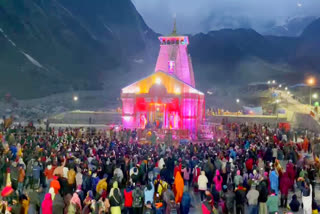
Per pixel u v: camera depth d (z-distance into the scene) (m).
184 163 20.08
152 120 45.81
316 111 61.06
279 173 17.64
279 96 89.12
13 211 11.96
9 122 43.28
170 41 55.56
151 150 24.59
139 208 14.02
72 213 12.64
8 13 128.38
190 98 44.25
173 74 53.78
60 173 17.11
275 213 12.63
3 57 113.25
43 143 25.05
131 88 45.91
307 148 32.34
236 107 96.25
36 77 114.75
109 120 62.50
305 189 15.21
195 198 18.77
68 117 63.06
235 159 22.75
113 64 174.12
